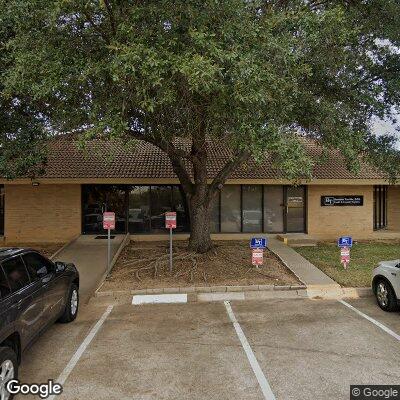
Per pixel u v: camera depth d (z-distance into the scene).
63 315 7.38
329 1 10.52
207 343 6.45
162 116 8.36
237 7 6.93
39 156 9.76
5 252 5.88
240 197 17.16
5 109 9.73
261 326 7.25
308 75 8.80
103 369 5.54
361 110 11.09
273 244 15.19
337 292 9.48
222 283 9.91
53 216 16.50
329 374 5.32
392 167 12.03
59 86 6.97
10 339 4.96
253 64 6.68
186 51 6.51
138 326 7.34
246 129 7.21
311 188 17.38
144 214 16.89
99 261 12.46
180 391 4.91
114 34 7.31
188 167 16.27
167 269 11.06
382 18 10.43
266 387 4.99
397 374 5.31
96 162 16.53
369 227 17.61
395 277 7.82
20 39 7.29
